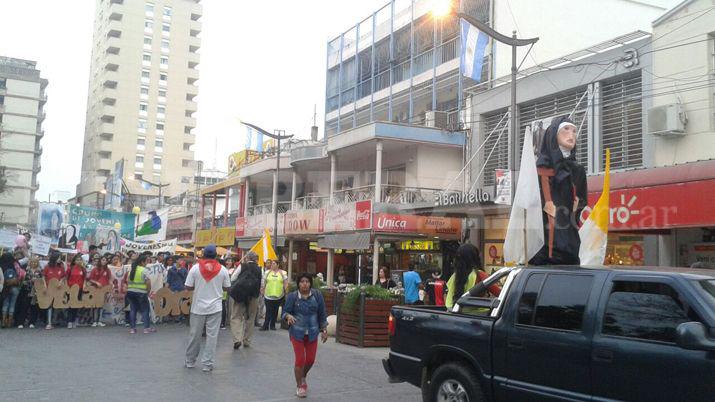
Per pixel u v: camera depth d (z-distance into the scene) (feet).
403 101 88.02
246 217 100.42
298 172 95.76
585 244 27.04
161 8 302.66
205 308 30.40
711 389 14.01
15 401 23.04
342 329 42.63
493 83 70.03
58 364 30.89
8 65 276.21
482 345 19.48
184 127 302.04
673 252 44.88
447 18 80.02
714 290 15.58
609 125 51.83
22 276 47.98
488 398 19.20
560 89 56.29
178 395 24.70
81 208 79.36
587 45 72.43
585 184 28.22
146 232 82.74
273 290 48.78
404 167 76.69
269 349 38.17
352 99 101.19
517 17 70.54
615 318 16.49
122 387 25.88
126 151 287.69
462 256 28.27
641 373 15.37
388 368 23.22
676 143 44.68
